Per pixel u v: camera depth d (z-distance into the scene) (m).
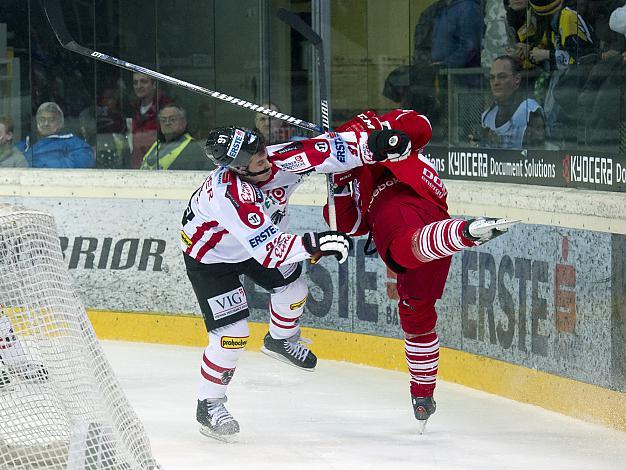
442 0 18.28
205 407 13.89
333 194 13.30
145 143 22.22
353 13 19.88
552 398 15.51
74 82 22.50
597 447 13.41
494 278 16.69
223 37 21.48
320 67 13.89
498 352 16.66
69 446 11.36
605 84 14.84
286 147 13.11
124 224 21.72
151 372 18.66
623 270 14.06
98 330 22.00
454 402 16.27
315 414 15.54
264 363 19.36
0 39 22.78
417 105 19.00
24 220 11.39
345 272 19.28
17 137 22.88
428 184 13.35
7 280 11.40
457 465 12.62
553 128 16.14
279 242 12.52
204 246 13.60
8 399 11.77
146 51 22.09
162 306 21.47
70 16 22.36
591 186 15.26
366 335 19.05
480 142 17.77
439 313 17.88
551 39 16.08
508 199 16.44
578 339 14.94
